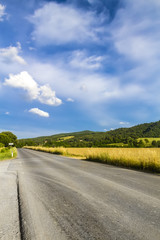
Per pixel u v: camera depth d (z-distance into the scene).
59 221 2.68
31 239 2.16
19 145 143.25
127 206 3.31
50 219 2.76
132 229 2.39
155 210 3.10
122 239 2.13
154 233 2.27
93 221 2.66
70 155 25.05
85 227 2.46
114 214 2.93
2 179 6.38
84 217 2.82
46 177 6.71
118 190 4.52
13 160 15.74
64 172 7.93
